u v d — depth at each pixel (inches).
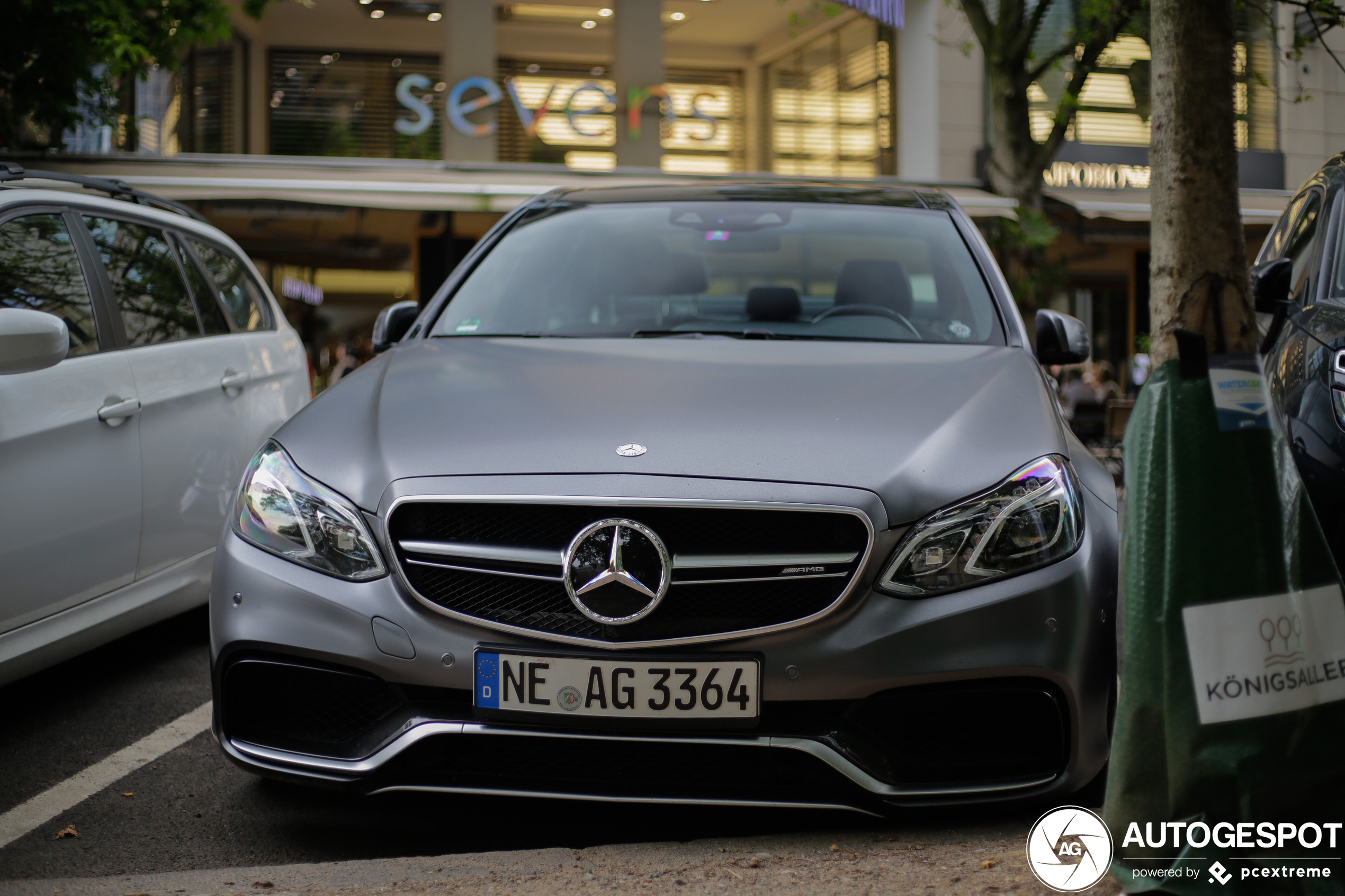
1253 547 82.4
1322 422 138.6
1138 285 759.1
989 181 548.1
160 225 180.1
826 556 100.8
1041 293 498.6
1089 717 102.8
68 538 140.2
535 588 102.7
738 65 703.1
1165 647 83.5
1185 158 123.0
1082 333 151.9
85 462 143.7
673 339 143.4
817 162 696.4
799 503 100.7
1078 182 691.4
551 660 100.9
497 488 103.3
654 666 100.1
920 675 99.7
